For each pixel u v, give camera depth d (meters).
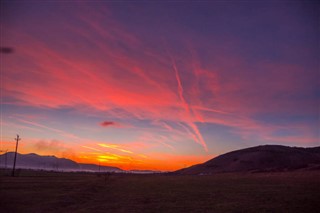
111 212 25.20
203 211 25.62
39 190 42.00
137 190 47.50
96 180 76.81
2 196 32.47
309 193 37.16
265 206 27.66
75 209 26.89
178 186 54.59
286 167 103.12
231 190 44.19
